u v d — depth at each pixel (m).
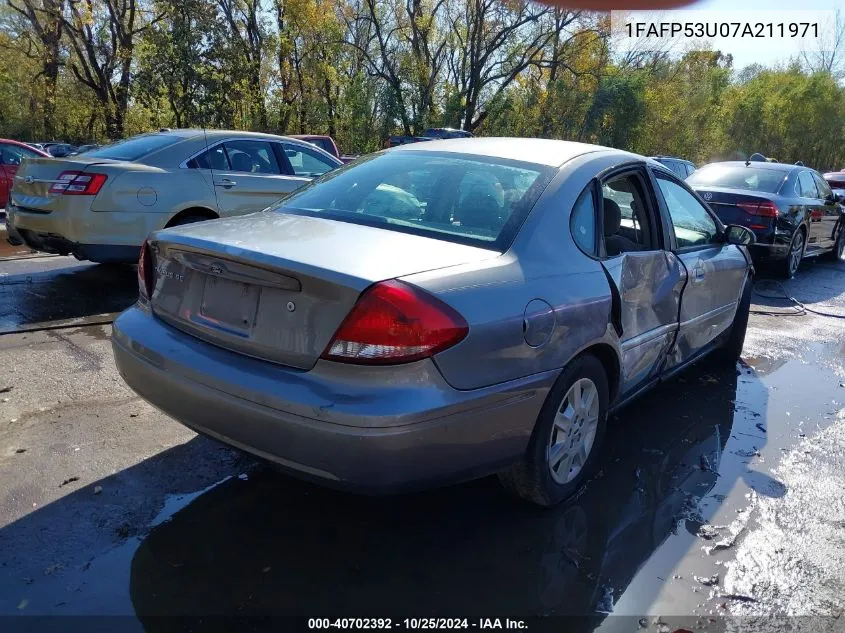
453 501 3.16
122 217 6.38
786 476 3.60
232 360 2.56
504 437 2.65
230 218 3.26
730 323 5.06
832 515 3.21
